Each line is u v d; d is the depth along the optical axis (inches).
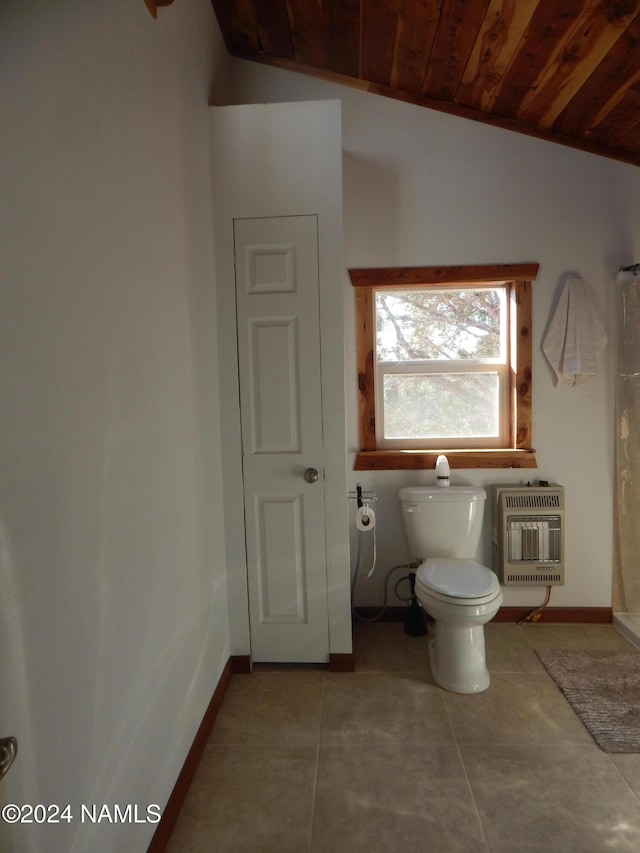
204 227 86.4
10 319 34.8
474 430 116.9
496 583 89.3
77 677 42.9
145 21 60.7
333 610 96.5
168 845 61.0
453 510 103.8
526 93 97.7
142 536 57.1
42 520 38.3
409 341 116.6
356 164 110.2
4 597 34.0
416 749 75.5
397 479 114.3
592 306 108.2
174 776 65.6
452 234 109.9
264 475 95.6
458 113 107.8
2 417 33.9
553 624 113.5
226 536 96.2
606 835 60.7
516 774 70.3
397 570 116.0
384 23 89.2
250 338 94.0
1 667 33.6
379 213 110.5
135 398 55.9
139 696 55.5
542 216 108.8
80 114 44.7
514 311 110.9
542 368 111.7
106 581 48.3
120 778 50.7
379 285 111.7
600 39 81.1
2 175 34.1
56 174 40.8
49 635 39.1
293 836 61.7
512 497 109.8
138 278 57.5
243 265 93.1
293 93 109.6
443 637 91.6
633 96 90.5
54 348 40.2
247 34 102.3
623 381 108.9
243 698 89.2
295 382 94.4
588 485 112.3
